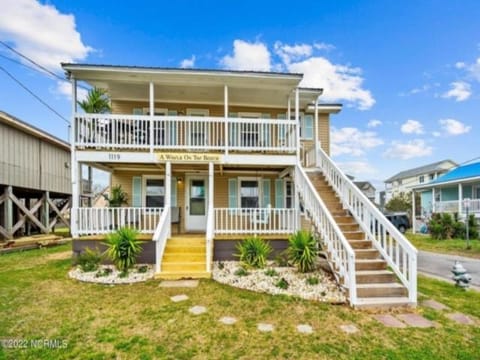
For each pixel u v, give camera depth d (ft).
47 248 44.96
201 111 39.93
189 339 14.16
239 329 15.24
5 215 45.83
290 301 19.24
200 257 27.94
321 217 25.11
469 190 75.77
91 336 14.43
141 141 31.45
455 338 14.48
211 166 31.48
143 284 23.04
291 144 32.68
